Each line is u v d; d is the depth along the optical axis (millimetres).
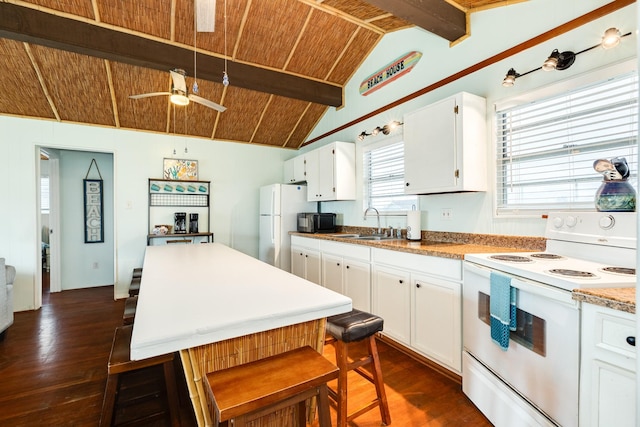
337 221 4355
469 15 2496
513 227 2193
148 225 4320
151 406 1837
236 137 4848
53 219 4445
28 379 2094
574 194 1893
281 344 1162
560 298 1198
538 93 2047
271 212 4508
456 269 1954
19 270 3566
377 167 3652
